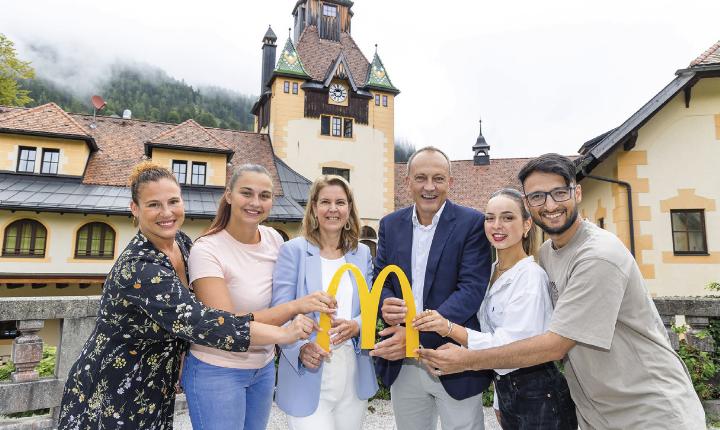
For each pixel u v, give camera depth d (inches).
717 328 174.2
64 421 75.4
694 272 373.1
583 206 501.7
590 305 73.3
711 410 162.6
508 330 84.8
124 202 634.2
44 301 149.1
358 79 968.9
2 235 582.9
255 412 99.0
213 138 729.0
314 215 103.7
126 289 73.4
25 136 641.0
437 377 102.1
